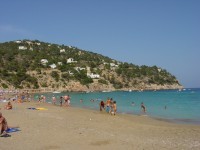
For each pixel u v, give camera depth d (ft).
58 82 645.92
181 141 62.08
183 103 234.17
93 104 222.28
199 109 172.55
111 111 129.49
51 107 161.68
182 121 110.93
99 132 72.23
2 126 66.74
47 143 58.85
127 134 70.95
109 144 58.44
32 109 141.69
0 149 53.11
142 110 164.96
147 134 71.87
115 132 73.67
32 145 56.95
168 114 141.18
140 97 368.27
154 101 266.36
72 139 62.85
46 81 634.02
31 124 84.33
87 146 56.59
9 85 570.46
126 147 55.77
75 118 103.45
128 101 269.23
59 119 98.22
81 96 406.62
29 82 607.78
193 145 57.72
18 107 156.25
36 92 570.87
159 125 94.43
